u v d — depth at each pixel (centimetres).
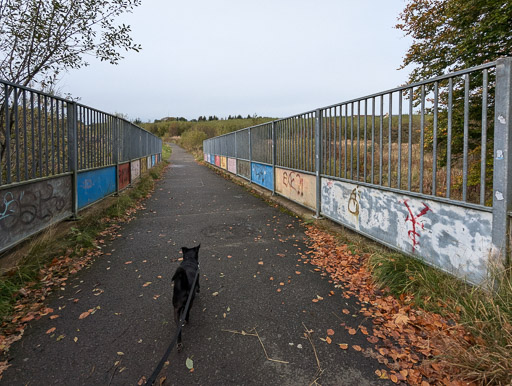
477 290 280
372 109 453
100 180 754
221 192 1102
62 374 223
